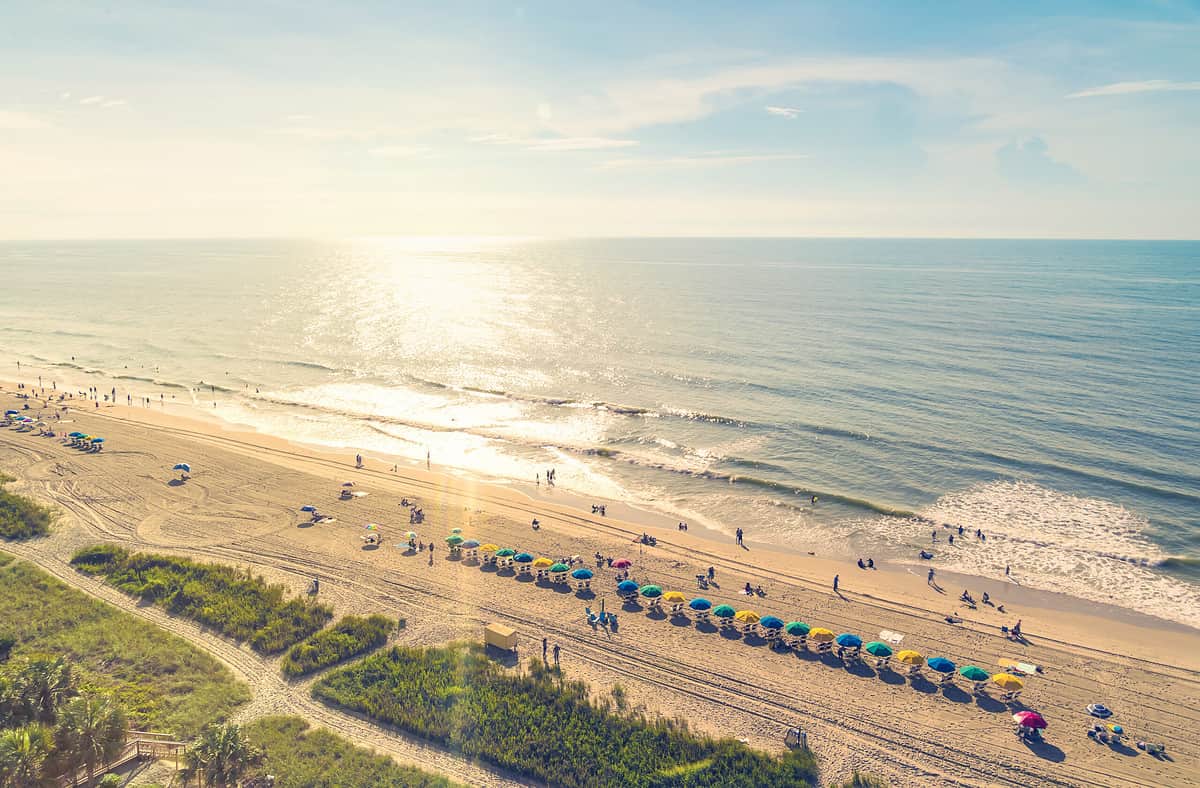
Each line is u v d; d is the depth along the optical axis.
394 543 50.19
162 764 27.47
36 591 40.62
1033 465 63.94
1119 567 48.00
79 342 123.56
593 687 34.03
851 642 37.09
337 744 29.14
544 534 52.59
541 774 27.98
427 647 36.88
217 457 67.25
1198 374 90.12
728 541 52.56
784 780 27.83
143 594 41.22
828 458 67.38
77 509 53.66
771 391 87.75
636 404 84.44
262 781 26.39
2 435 71.25
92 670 33.34
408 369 102.38
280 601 40.59
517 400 87.31
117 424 77.38
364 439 75.31
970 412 77.88
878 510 56.84
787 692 34.19
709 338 119.94
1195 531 52.19
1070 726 32.22
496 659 36.22
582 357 107.94
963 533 53.03
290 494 58.75
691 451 69.94
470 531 52.69
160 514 53.47
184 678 33.25
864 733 31.28
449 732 30.27
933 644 38.84
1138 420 73.94
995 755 30.06
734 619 41.19
